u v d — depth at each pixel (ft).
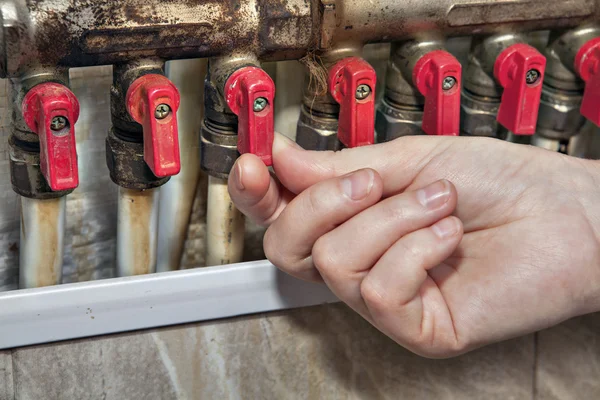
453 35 1.81
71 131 1.35
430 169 1.65
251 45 1.57
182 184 1.98
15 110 1.48
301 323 1.79
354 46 1.71
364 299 1.48
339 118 1.71
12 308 1.47
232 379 1.79
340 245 1.46
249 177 1.47
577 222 1.61
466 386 2.02
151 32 1.45
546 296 1.58
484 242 1.65
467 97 1.96
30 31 1.36
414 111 1.87
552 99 2.04
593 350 2.11
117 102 1.51
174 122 1.39
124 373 1.66
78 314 1.54
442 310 1.59
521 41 1.84
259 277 1.66
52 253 1.73
